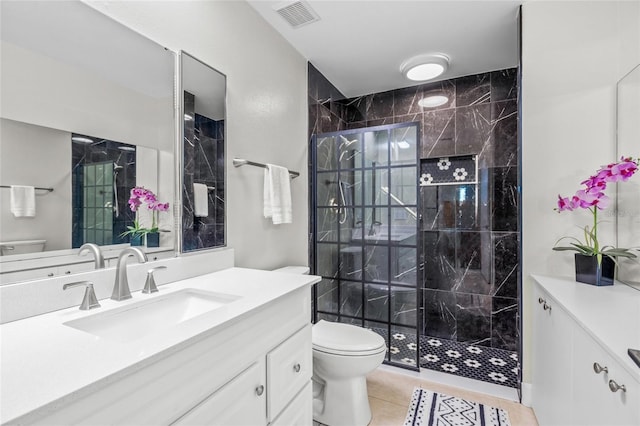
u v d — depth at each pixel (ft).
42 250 3.01
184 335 2.31
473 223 8.62
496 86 8.48
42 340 2.27
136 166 3.92
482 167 8.56
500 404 5.71
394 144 7.20
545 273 5.65
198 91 4.78
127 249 3.35
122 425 1.90
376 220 7.45
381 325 7.40
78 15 3.34
